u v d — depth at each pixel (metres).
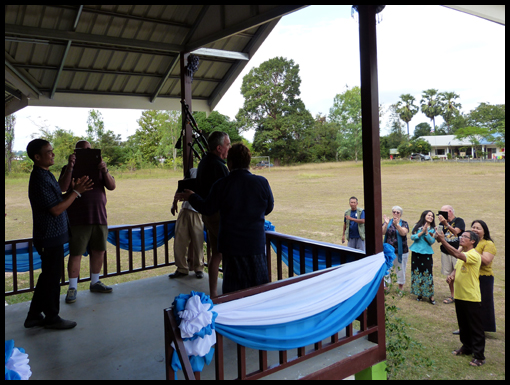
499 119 46.31
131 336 2.89
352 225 6.24
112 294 3.84
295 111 59.50
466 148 48.81
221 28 4.06
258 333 2.01
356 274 2.50
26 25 3.71
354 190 23.56
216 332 1.82
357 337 2.58
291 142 57.78
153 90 5.63
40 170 2.79
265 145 57.94
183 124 4.55
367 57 2.57
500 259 8.23
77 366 2.45
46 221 2.83
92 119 47.94
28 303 3.66
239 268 2.57
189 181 3.46
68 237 3.04
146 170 46.22
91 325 3.10
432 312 5.38
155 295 3.80
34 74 4.79
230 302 1.87
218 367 1.87
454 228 5.47
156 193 23.84
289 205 18.17
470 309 4.07
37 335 2.92
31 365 2.46
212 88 5.85
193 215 4.30
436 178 26.00
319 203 18.58
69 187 3.54
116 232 4.32
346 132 57.41
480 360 4.00
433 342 4.54
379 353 2.67
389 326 3.88
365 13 2.55
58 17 3.77
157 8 4.02
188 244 4.39
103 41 4.09
